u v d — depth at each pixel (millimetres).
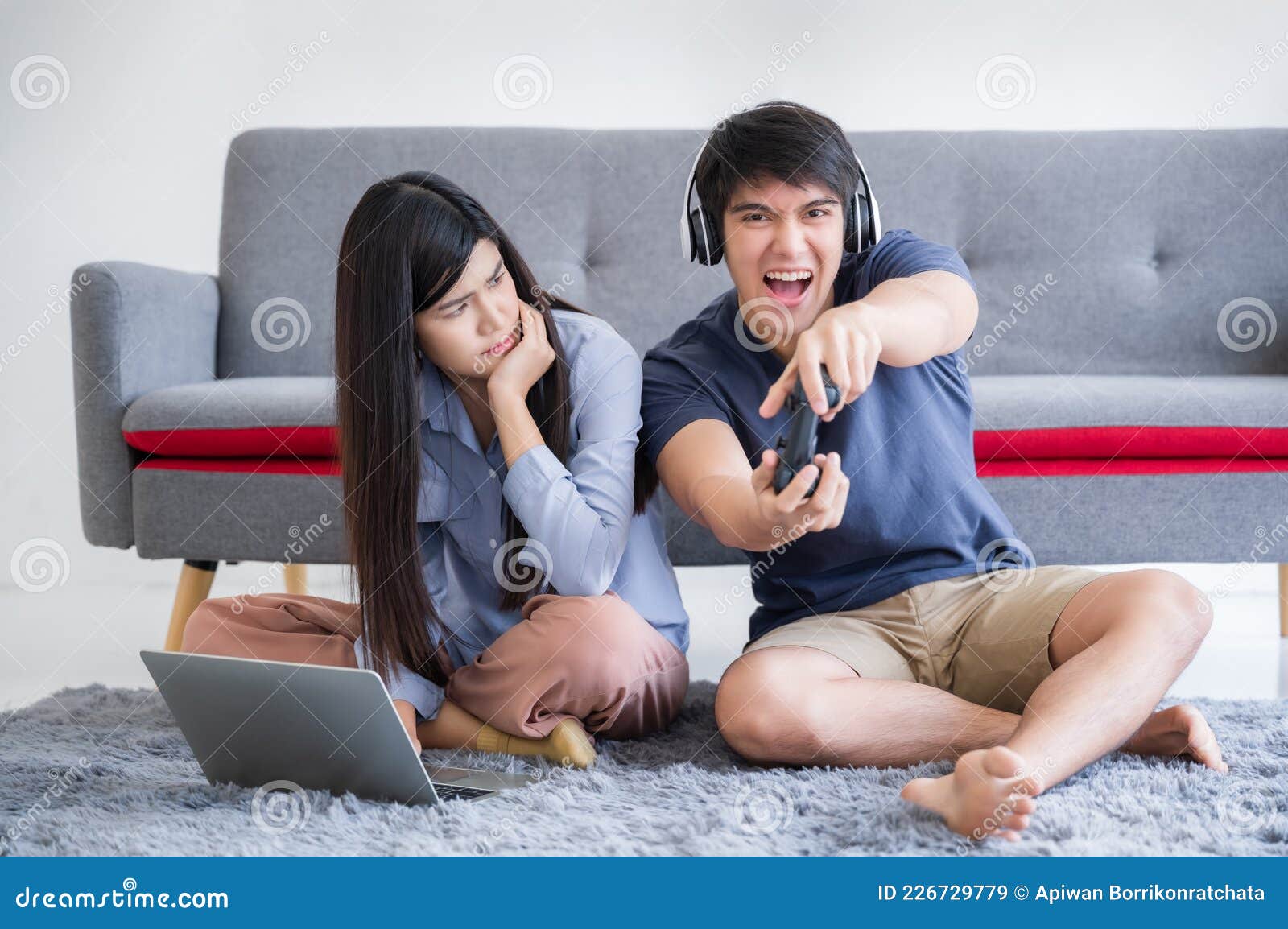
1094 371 2492
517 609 1466
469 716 1401
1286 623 2309
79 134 3131
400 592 1374
